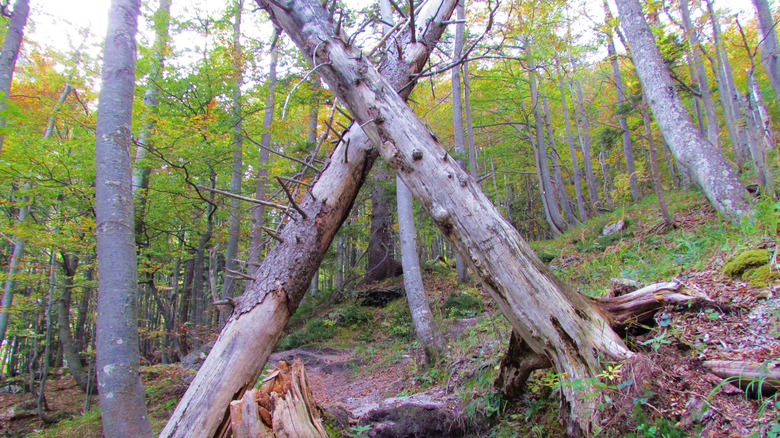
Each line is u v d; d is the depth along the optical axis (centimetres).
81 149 695
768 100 646
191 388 284
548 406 314
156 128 769
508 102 1686
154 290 1002
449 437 365
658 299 297
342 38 312
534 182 2462
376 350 865
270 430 213
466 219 273
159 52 875
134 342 295
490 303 854
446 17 422
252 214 933
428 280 1184
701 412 212
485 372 410
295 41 335
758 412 201
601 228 1064
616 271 549
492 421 352
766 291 298
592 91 2145
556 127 2100
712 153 610
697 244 509
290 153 973
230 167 924
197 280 1098
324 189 365
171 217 940
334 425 365
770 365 212
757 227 440
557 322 258
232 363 290
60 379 1263
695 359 248
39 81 729
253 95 967
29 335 1124
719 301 295
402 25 386
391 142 294
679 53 1046
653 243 669
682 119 650
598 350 251
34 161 647
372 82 303
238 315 311
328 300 1317
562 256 917
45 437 646
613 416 231
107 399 274
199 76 891
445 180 279
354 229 1391
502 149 1864
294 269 331
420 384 544
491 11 348
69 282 901
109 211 306
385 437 372
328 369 818
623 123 1508
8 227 666
